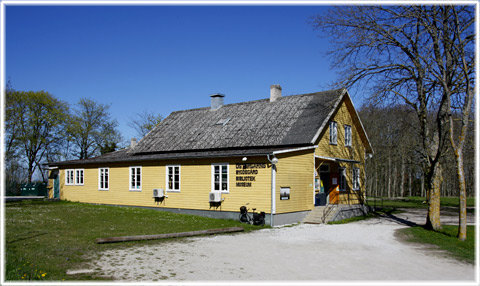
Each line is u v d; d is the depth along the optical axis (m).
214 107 30.59
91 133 53.59
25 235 14.99
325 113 23.69
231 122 27.11
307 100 26.05
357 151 29.11
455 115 21.12
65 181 33.22
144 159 26.00
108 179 29.25
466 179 53.03
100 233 16.05
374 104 20.05
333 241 15.40
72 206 27.80
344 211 23.98
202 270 10.34
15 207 26.59
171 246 13.64
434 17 17.02
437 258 12.45
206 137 26.42
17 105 46.03
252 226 19.92
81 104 53.66
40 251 12.11
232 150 23.86
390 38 18.83
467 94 15.87
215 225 19.58
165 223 19.67
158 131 30.92
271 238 16.02
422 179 53.41
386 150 47.50
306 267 10.87
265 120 25.50
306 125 23.27
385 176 58.84
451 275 10.32
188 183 24.20
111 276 9.60
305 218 22.61
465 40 16.22
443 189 56.78
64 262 10.88
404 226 20.50
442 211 29.69
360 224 21.39
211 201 22.61
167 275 9.79
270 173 20.64
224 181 22.56
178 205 24.61
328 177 26.20
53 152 50.56
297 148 21.52
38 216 21.38
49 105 48.28
